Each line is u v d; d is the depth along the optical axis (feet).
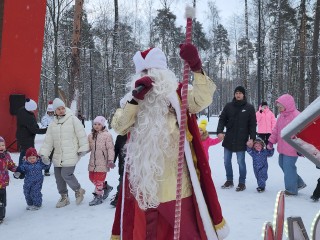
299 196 25.12
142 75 11.36
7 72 43.78
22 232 18.94
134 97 10.64
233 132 27.17
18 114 31.76
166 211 10.54
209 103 10.81
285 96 25.14
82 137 23.26
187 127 10.85
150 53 11.21
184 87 9.70
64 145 23.04
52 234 18.47
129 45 142.51
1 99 43.24
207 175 10.89
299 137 7.27
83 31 127.65
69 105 56.85
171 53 150.10
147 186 10.48
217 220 10.82
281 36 122.42
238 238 17.21
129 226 11.11
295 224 9.01
